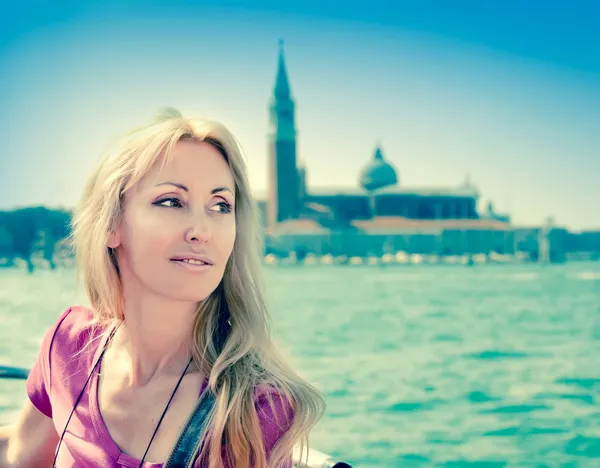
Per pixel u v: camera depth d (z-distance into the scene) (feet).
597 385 64.23
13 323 99.50
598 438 42.70
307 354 86.28
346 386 62.49
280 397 4.36
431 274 366.43
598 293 223.92
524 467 36.09
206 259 4.37
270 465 4.28
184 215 4.36
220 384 4.39
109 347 4.99
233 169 4.60
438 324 126.21
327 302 186.29
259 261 4.81
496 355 87.20
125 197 4.54
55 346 5.22
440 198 506.48
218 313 4.68
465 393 59.47
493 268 442.50
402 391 60.03
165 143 4.38
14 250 408.26
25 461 5.32
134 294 4.63
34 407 5.32
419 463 35.96
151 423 4.54
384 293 227.20
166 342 4.64
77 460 4.66
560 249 494.18
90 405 4.74
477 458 37.37
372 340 101.35
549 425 46.68
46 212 404.36
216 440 4.19
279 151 477.36
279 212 476.95
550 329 118.62
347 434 42.27
